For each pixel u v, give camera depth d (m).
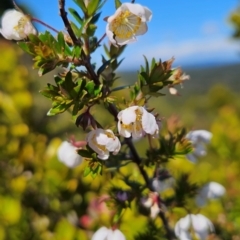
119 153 0.37
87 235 0.56
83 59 0.31
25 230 0.61
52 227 0.62
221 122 0.94
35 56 0.30
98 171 0.30
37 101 0.86
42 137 0.75
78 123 0.30
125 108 0.31
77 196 0.63
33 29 0.31
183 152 0.36
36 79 0.91
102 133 0.29
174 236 0.40
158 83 0.32
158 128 0.30
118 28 0.30
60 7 0.30
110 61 0.33
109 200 0.37
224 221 0.58
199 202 0.43
